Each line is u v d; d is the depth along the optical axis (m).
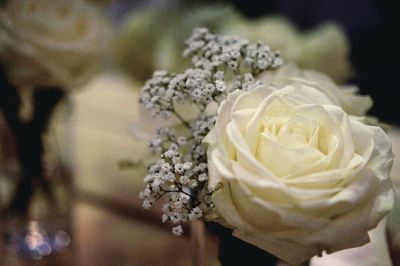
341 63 0.57
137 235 0.51
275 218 0.25
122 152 0.60
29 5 0.44
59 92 0.47
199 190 0.28
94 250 0.49
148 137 0.36
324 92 0.30
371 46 0.75
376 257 0.34
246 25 0.56
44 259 0.48
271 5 0.78
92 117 0.66
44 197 0.49
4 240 0.49
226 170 0.25
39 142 0.47
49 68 0.44
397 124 0.61
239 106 0.26
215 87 0.29
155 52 0.62
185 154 0.31
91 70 0.48
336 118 0.27
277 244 0.26
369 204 0.25
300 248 0.25
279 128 0.27
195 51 0.34
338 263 0.36
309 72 0.34
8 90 0.45
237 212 0.25
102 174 0.58
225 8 0.60
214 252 0.31
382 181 0.25
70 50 0.44
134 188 0.55
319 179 0.25
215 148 0.26
